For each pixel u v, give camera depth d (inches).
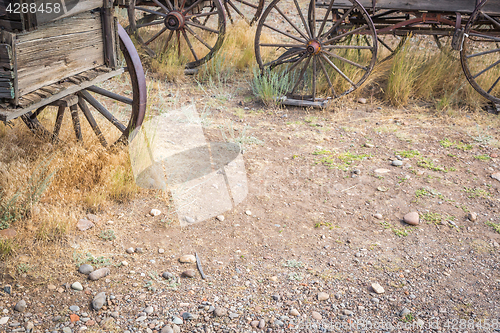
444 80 259.3
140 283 116.5
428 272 124.6
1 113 110.9
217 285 117.5
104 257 125.2
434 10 219.3
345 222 148.2
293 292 115.9
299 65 275.1
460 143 203.3
